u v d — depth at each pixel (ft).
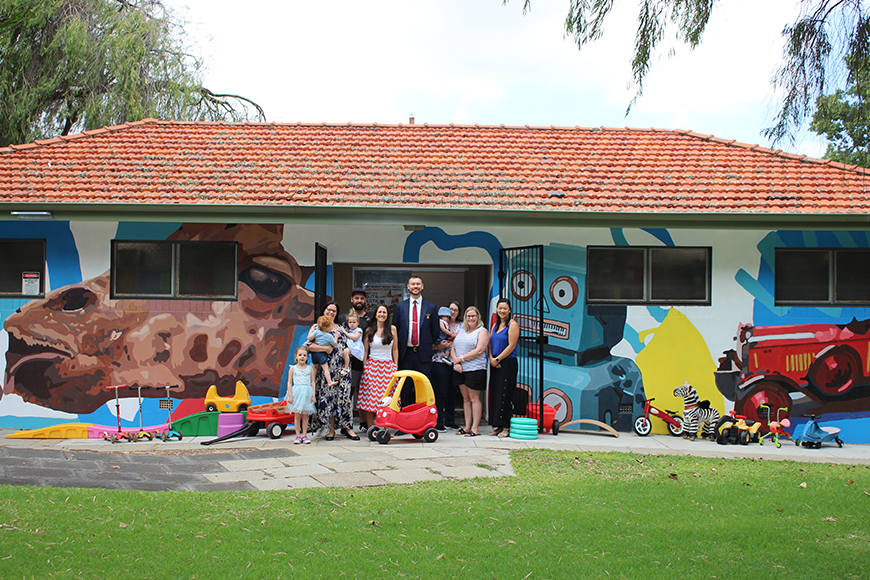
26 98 53.31
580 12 22.84
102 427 29.78
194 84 62.80
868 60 20.62
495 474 21.70
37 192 30.63
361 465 22.58
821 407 31.73
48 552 13.69
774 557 14.71
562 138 39.11
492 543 15.01
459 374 30.12
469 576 13.21
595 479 21.44
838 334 31.94
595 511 17.58
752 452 27.78
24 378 31.24
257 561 13.62
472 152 36.60
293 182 32.12
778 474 23.11
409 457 24.08
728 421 30.01
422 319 29.84
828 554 15.02
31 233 31.60
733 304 32.14
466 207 30.22
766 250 32.27
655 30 22.75
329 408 27.50
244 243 31.94
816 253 32.40
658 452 26.99
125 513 16.26
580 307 32.17
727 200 31.35
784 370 31.86
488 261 32.73
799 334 31.96
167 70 61.41
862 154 21.67
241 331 31.65
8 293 31.53
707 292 32.27
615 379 31.99
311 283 31.91
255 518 16.19
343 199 30.48
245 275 31.83
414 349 29.78
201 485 19.56
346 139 38.01
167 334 31.53
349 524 15.93
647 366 32.01
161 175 32.50
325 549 14.37
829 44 21.02
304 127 40.14
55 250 31.60
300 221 30.58
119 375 31.35
